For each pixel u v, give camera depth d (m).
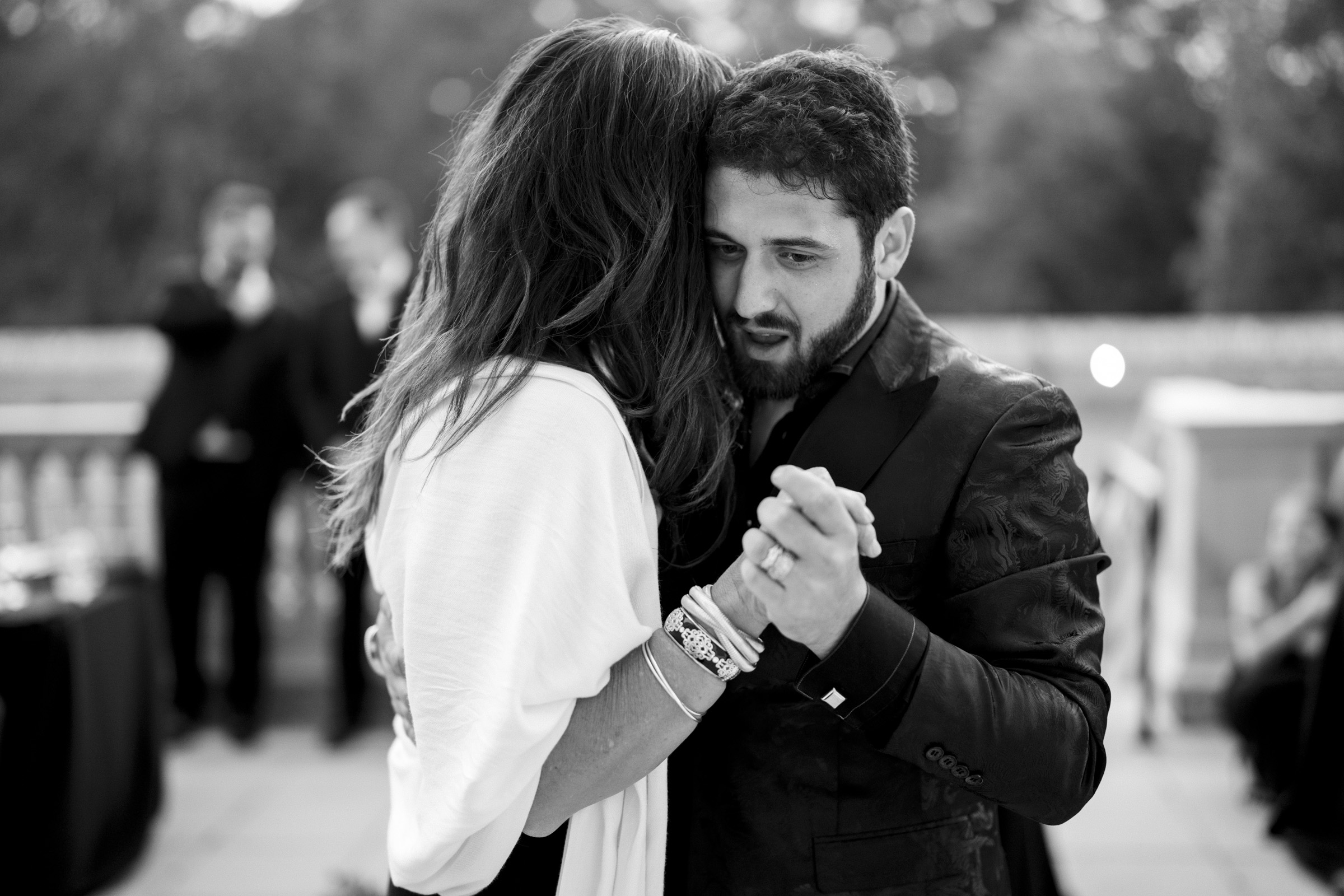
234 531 4.46
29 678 3.08
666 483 1.32
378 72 30.30
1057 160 29.19
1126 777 4.04
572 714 1.24
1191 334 9.80
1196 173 29.19
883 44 35.72
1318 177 18.84
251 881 3.41
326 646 4.89
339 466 1.50
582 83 1.31
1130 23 31.84
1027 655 1.22
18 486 4.88
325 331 4.46
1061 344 9.86
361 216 4.50
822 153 1.22
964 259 29.61
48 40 29.12
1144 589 4.27
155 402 4.50
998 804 1.21
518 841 1.34
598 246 1.29
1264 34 19.08
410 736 1.40
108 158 28.25
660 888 1.33
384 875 3.42
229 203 4.63
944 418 1.30
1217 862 3.41
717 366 1.35
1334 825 3.22
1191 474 4.48
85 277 28.23
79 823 3.18
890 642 1.15
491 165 1.33
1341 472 3.97
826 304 1.27
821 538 1.09
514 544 1.20
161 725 3.75
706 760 1.37
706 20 33.00
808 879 1.31
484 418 1.24
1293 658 3.72
